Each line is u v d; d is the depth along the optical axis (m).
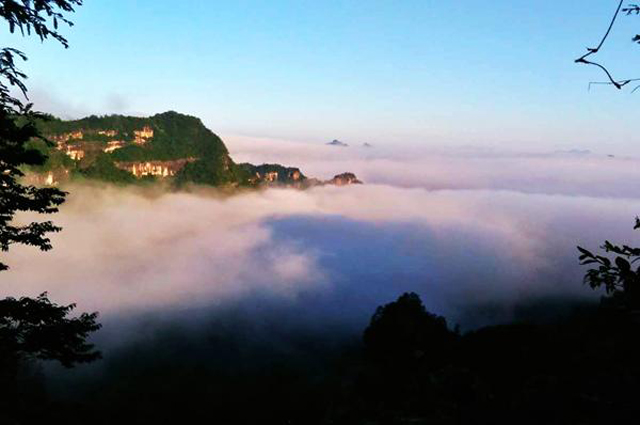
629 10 3.73
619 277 3.76
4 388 12.23
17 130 9.33
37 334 10.63
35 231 10.65
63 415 19.94
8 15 7.79
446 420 15.35
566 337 25.95
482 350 32.16
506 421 12.25
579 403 11.24
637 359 3.91
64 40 8.43
